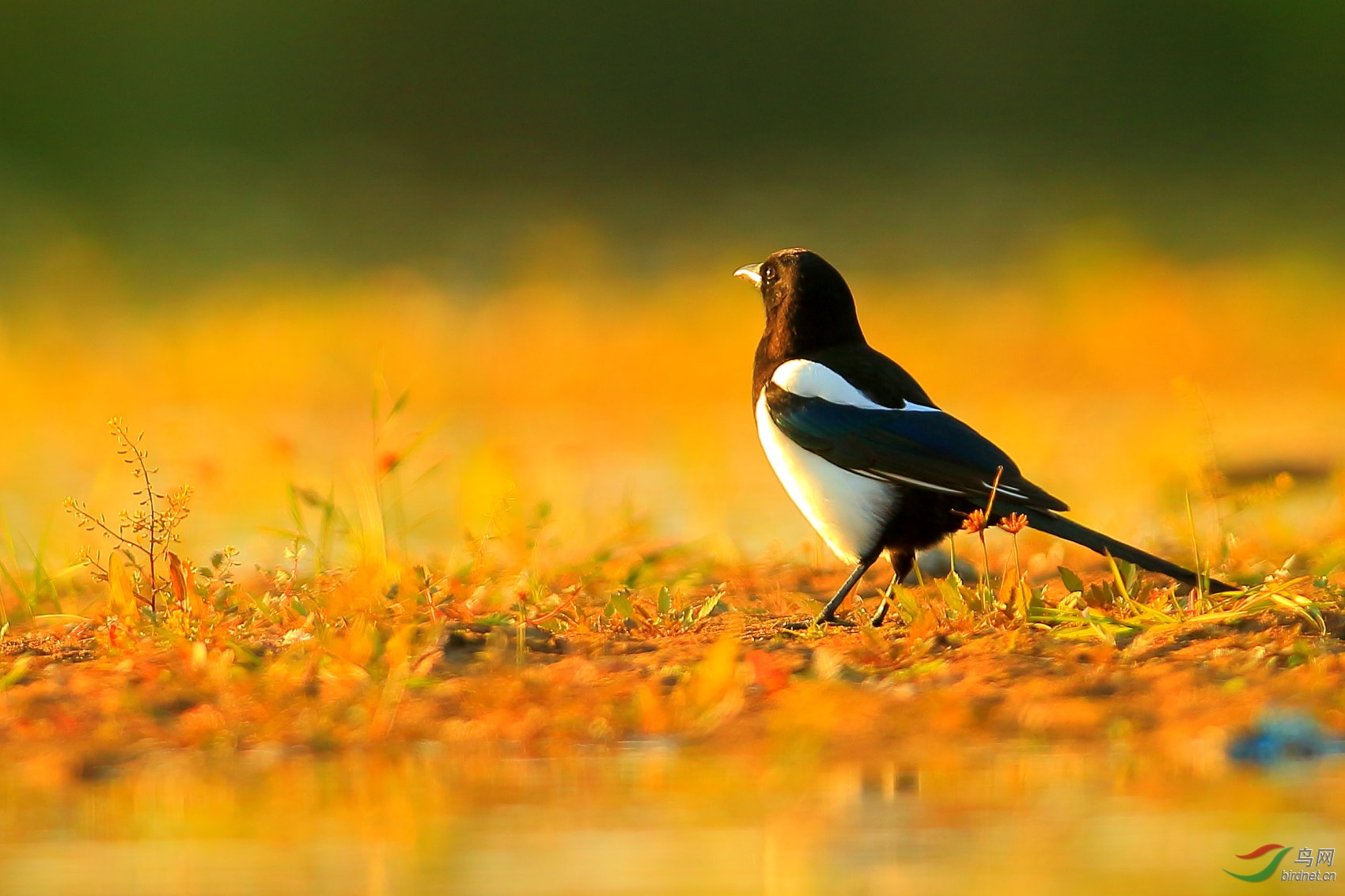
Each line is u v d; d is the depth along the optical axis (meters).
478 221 38.47
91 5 45.38
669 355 24.34
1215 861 5.54
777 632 8.98
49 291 29.06
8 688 8.05
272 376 23.02
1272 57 48.78
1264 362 24.03
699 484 14.99
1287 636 8.33
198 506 14.43
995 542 12.56
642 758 7.01
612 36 48.81
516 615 8.98
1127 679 7.83
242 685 7.91
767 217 39.03
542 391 23.03
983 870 5.50
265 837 5.94
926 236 35.97
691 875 5.48
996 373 24.22
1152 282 28.30
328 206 39.62
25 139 43.69
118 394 22.16
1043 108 48.84
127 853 5.77
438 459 17.31
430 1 47.75
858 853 5.68
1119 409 20.88
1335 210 37.59
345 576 9.90
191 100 45.91
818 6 49.34
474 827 6.04
